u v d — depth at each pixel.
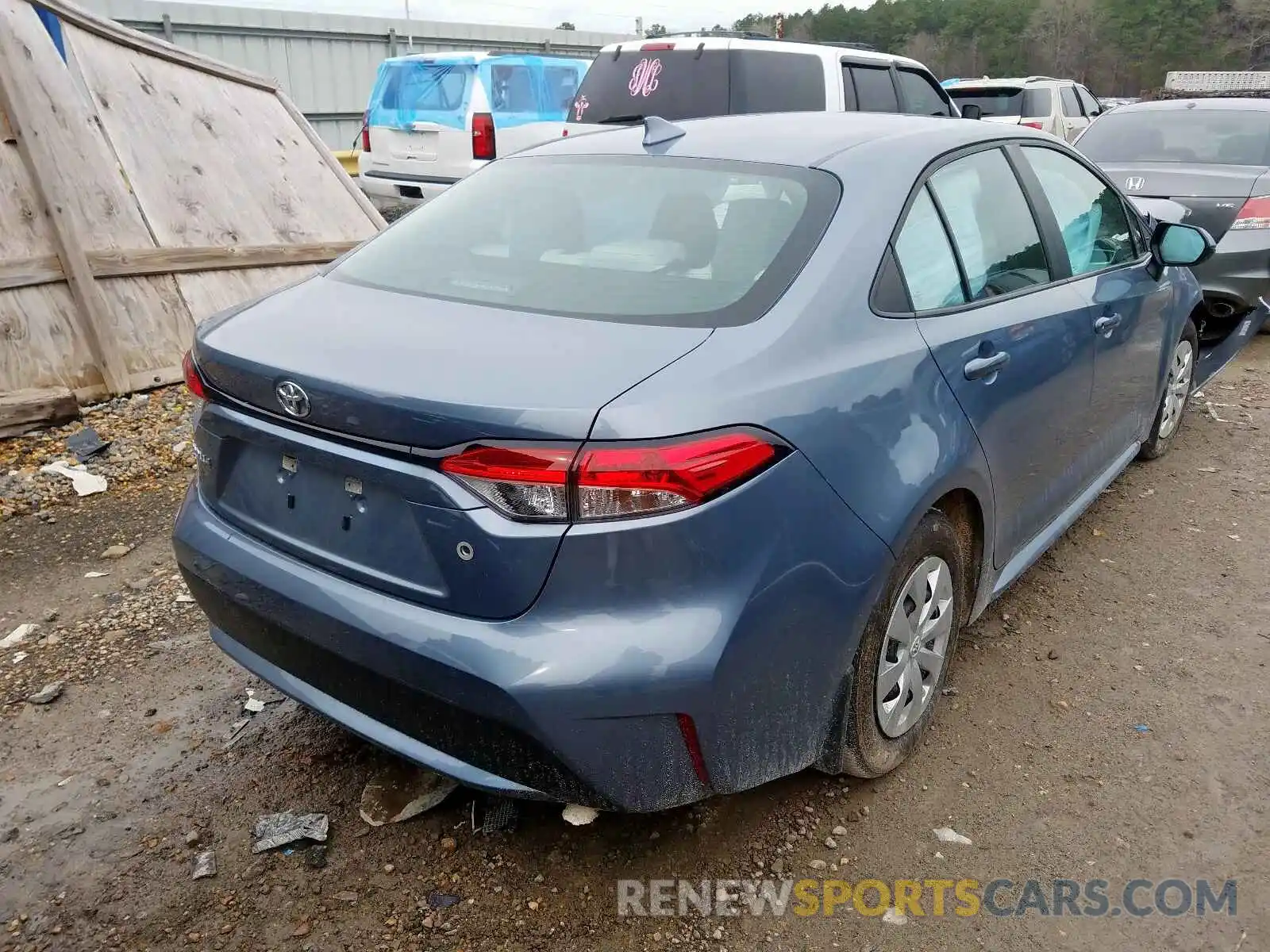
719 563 2.00
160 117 6.41
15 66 5.58
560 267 2.54
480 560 1.97
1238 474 5.03
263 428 2.28
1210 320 6.90
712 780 2.14
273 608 2.31
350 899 2.37
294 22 13.73
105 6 11.95
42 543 4.16
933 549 2.62
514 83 10.30
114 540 4.20
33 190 5.39
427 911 2.33
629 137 3.13
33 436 5.10
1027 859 2.52
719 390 2.03
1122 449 4.26
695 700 2.00
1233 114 7.74
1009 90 13.69
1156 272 4.21
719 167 2.76
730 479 1.99
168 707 3.08
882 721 2.60
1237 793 2.76
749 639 2.05
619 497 1.91
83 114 5.94
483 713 1.99
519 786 2.11
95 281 5.61
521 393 1.96
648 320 2.26
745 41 7.40
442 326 2.31
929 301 2.69
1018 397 2.96
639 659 1.95
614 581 1.94
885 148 2.81
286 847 2.52
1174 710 3.12
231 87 7.02
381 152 10.57
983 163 3.16
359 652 2.15
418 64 10.18
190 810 2.65
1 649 3.37
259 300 2.72
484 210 2.93
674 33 8.48
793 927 2.30
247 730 2.97
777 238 2.48
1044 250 3.37
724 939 2.27
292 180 7.01
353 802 2.68
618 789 2.06
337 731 2.97
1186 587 3.90
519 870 2.45
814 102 7.40
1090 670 3.34
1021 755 2.90
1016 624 3.63
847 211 2.55
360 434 2.07
